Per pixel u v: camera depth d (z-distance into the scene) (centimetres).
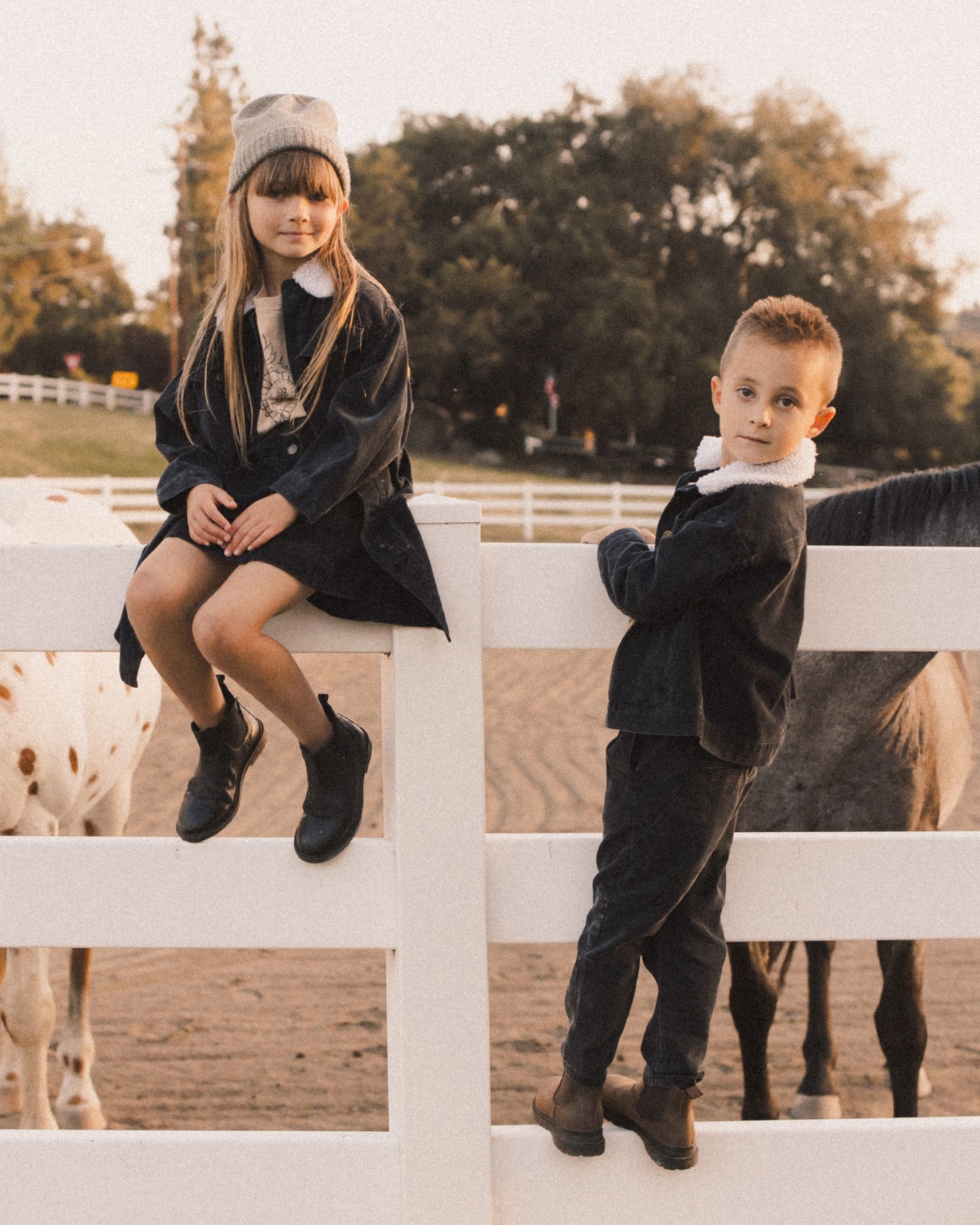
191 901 199
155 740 831
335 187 190
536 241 5316
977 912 207
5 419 3117
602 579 195
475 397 5225
